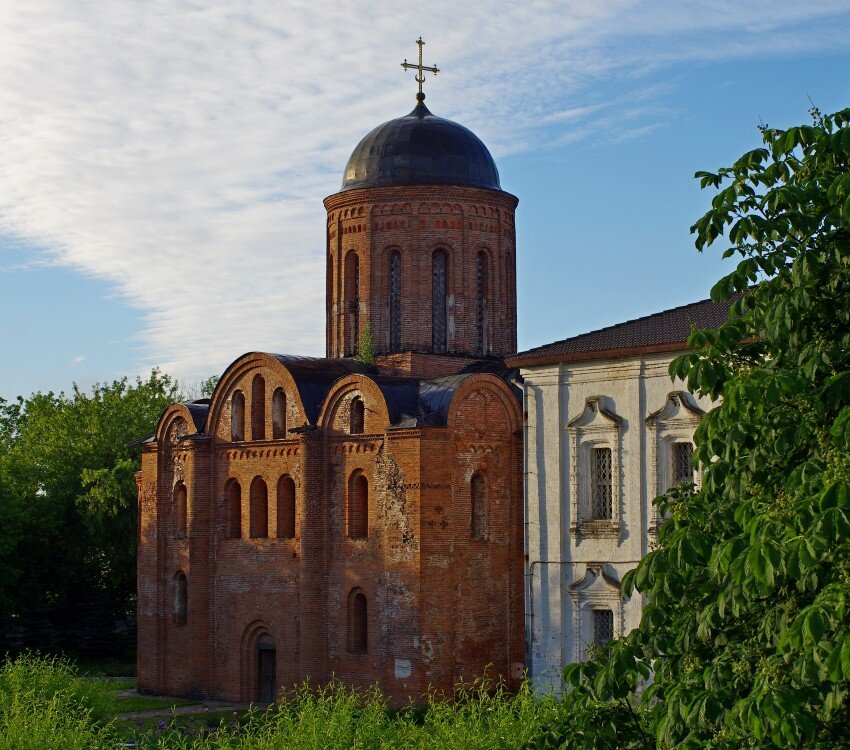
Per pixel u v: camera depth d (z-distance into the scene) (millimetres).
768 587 15875
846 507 14836
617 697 19328
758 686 15906
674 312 42344
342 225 53469
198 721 45031
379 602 45906
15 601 68062
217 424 53188
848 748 15977
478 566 46000
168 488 55469
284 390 50406
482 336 52906
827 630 15094
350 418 47688
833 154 17703
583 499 41031
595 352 40469
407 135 53031
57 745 29312
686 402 38781
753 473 17906
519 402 47500
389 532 45781
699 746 17125
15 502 66688
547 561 41594
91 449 72750
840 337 17984
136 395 76500
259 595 50656
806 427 17188
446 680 44594
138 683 55531
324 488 48188
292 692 48344
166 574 55062
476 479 46625
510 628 46469
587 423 40938
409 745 27844
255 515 51406
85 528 71000
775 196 17609
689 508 18859
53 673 37906
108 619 71500
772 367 18281
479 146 53906
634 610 39625
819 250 18156
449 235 52094
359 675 46344
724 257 18594
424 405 46562
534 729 27016
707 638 18531
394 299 52312
